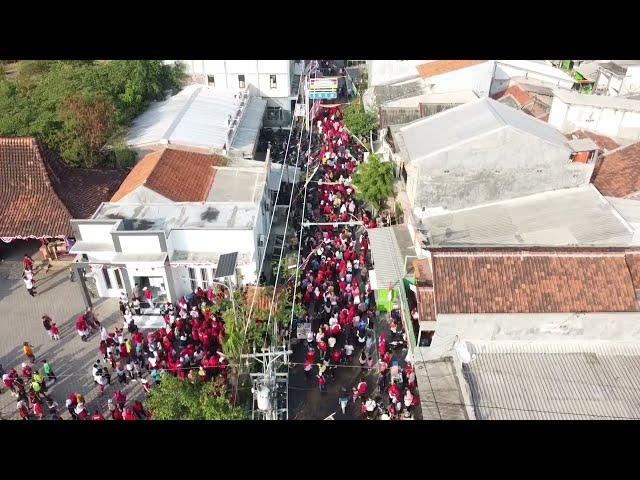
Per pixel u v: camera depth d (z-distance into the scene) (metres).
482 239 26.64
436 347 22.17
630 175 29.80
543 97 45.34
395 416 23.25
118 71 46.97
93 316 30.09
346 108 53.94
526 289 21.75
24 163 34.50
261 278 32.44
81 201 34.97
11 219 33.44
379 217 36.94
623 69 53.00
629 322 21.45
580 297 21.55
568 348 21.98
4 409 24.98
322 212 38.69
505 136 27.33
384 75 51.91
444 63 48.16
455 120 30.48
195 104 47.25
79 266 30.00
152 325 29.91
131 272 30.44
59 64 49.16
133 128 44.25
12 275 34.41
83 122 40.19
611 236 25.12
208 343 26.47
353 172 42.84
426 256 26.70
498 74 50.31
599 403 19.86
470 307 21.38
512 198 29.19
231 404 22.72
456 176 28.27
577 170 28.53
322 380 25.50
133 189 33.22
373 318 29.91
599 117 36.19
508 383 20.66
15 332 29.70
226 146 41.84
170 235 30.56
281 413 23.70
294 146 49.19
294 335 27.80
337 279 31.89
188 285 32.03
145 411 24.06
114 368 26.98
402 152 29.67
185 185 35.28
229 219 31.81
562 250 22.56
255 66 52.22
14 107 41.81
